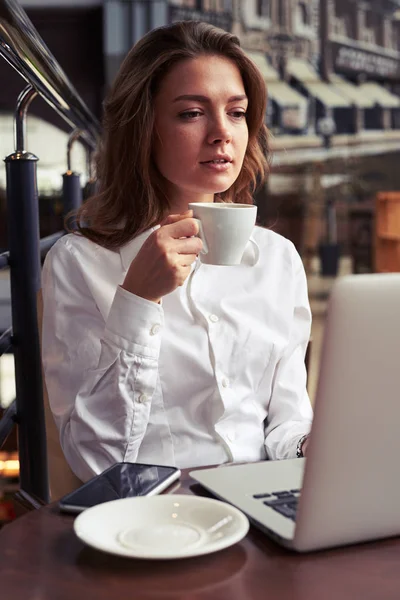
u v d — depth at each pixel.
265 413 1.36
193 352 1.26
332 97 11.34
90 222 1.39
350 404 0.67
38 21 9.34
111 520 0.76
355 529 0.73
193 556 0.71
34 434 1.57
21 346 1.55
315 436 0.68
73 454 1.14
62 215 2.15
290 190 11.23
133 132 1.30
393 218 8.34
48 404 1.27
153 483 0.91
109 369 1.10
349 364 0.66
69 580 0.67
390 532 0.76
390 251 8.42
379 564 0.71
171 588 0.66
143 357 1.09
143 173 1.30
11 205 1.52
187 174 1.28
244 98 1.28
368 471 0.70
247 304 1.34
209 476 0.93
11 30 1.19
